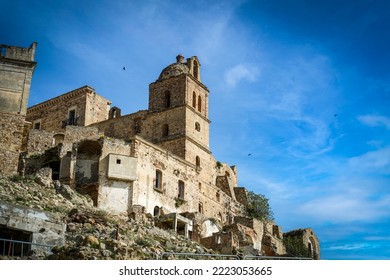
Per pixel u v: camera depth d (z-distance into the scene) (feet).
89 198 172.55
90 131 206.28
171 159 208.44
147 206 190.49
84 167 187.62
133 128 254.68
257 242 224.53
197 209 216.74
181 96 243.81
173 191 206.08
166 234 157.38
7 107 176.45
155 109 248.52
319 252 257.96
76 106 274.77
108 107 284.61
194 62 263.70
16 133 174.60
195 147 239.09
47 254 97.71
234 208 256.32
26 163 196.65
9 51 181.98
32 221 104.37
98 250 95.35
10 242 95.55
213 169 263.08
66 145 195.00
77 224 125.39
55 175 193.26
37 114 289.12
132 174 185.78
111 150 187.73
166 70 254.06
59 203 151.02
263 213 263.29
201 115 249.34
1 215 101.86
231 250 175.42
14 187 149.69
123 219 159.94
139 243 124.47
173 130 238.89
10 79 179.63
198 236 183.52
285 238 251.39
